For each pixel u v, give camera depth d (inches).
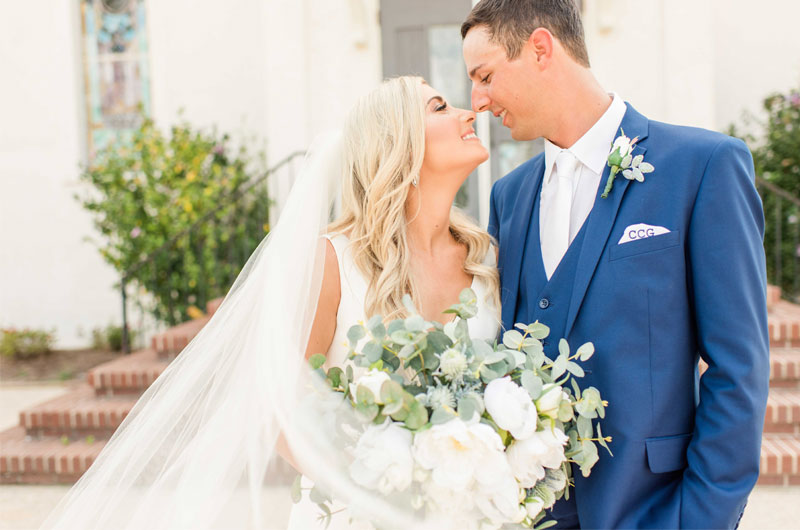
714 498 55.2
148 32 288.2
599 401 53.5
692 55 202.2
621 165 60.5
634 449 58.5
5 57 288.7
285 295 61.6
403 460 48.8
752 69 260.4
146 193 245.1
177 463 61.5
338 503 62.2
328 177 69.1
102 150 261.7
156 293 247.0
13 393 238.2
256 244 241.6
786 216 233.5
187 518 58.8
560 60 63.6
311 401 55.3
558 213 66.1
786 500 135.7
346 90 217.3
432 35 219.5
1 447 172.2
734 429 55.3
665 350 59.2
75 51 290.2
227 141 266.5
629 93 209.3
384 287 63.9
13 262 293.9
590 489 60.7
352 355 55.2
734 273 56.9
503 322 70.5
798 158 234.8
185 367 65.1
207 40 282.5
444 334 54.5
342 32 214.7
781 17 257.4
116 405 181.0
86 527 63.1
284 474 60.7
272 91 216.8
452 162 65.0
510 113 66.7
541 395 52.8
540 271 67.4
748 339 56.4
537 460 52.9
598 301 60.8
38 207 292.2
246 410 59.7
